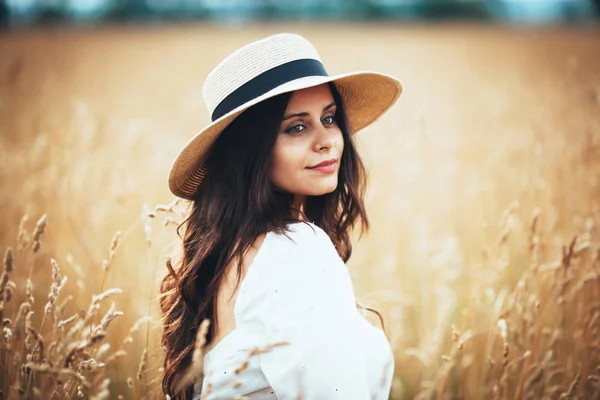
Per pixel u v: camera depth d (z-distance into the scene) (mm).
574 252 2318
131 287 3141
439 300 3025
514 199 4203
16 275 3082
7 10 40750
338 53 20250
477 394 2607
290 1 57438
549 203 3557
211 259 1698
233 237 1639
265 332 1489
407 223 4078
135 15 53031
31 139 5648
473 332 2740
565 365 2645
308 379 1401
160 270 2266
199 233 1750
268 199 1614
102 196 3932
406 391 2965
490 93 11188
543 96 9766
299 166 1644
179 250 1917
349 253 2029
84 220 3574
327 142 1662
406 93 11750
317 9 57594
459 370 2650
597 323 2729
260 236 1602
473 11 52875
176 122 7848
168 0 53688
